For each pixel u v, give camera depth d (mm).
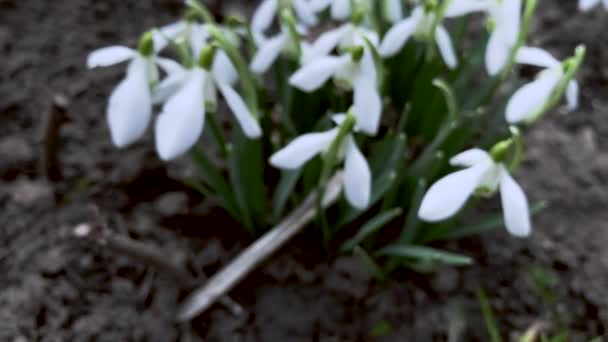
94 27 407
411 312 319
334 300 319
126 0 422
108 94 376
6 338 300
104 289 313
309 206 317
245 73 259
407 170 318
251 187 312
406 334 313
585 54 423
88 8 415
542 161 370
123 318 306
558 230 346
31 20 406
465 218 343
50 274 315
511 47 277
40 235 326
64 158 350
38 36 398
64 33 402
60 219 330
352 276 323
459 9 281
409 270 329
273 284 321
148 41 250
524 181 362
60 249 321
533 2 267
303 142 260
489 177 250
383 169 312
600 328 322
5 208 334
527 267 334
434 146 298
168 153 238
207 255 324
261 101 318
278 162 259
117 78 384
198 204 337
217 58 277
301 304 317
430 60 299
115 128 246
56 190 339
